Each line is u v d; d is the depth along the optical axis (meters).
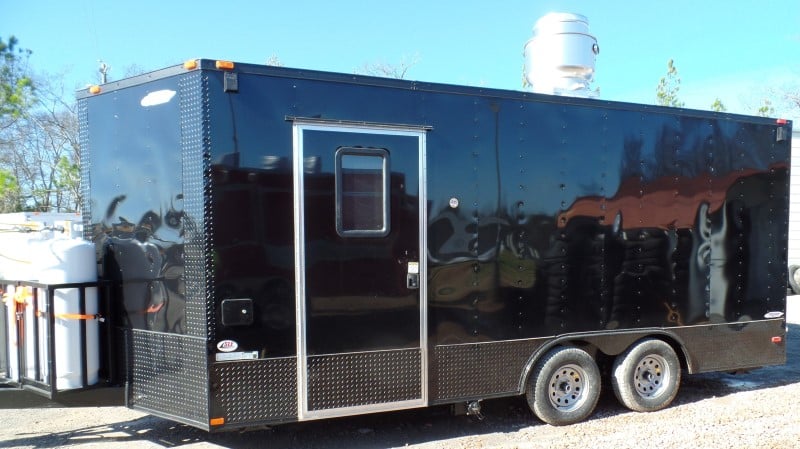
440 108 4.57
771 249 6.07
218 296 3.87
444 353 4.57
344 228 4.22
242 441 4.73
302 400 4.09
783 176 6.15
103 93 4.48
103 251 4.52
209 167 3.86
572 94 5.95
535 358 4.93
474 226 4.68
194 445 4.61
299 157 4.10
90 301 4.34
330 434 4.91
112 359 4.41
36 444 4.59
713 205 5.74
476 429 5.03
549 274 4.99
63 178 19.30
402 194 4.41
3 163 20.38
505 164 4.81
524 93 4.88
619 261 5.29
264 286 3.99
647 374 5.51
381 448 4.59
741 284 5.88
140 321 4.24
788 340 9.10
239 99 3.95
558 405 5.09
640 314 5.38
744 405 5.65
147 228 4.19
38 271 4.26
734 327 5.84
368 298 4.29
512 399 5.91
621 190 5.29
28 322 4.33
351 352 4.24
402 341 4.41
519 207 4.87
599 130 5.20
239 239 3.93
